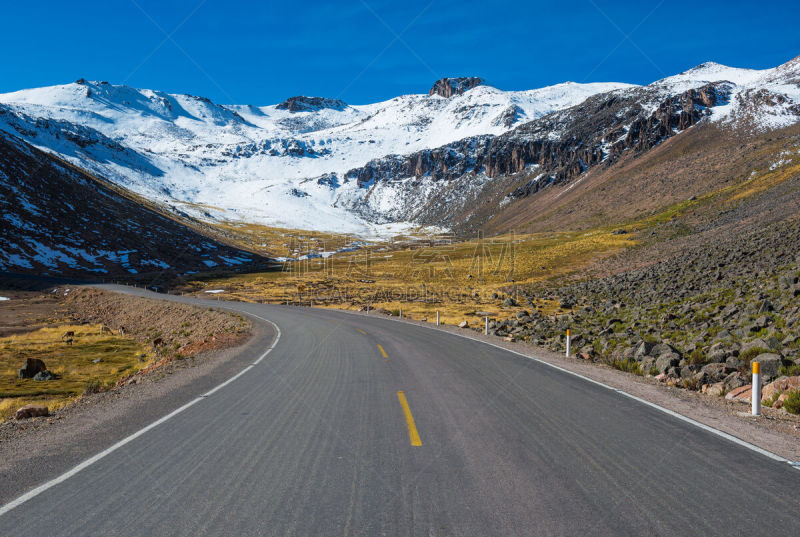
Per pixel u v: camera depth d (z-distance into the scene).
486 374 10.45
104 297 52.97
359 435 5.79
